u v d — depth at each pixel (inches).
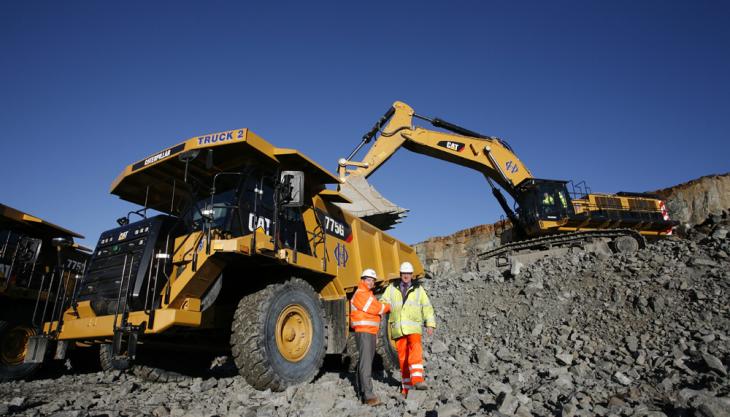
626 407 158.7
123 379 250.5
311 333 212.8
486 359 270.2
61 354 218.1
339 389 188.9
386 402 171.6
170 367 237.0
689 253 398.0
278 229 211.2
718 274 335.0
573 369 230.5
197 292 188.9
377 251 322.3
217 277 195.0
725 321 261.4
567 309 355.9
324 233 254.1
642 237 617.0
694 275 349.1
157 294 197.9
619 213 677.9
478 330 373.1
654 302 308.8
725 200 1213.7
